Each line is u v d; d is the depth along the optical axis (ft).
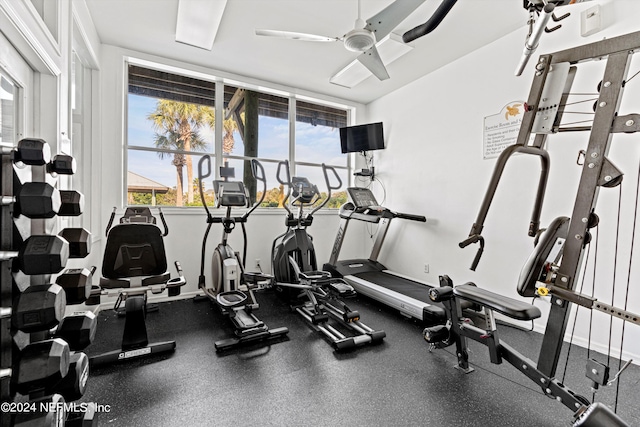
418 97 13.39
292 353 7.60
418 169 13.41
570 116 8.29
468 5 8.37
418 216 12.47
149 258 8.82
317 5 8.64
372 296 11.27
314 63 12.20
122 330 8.89
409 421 5.21
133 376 6.48
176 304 11.30
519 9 8.54
